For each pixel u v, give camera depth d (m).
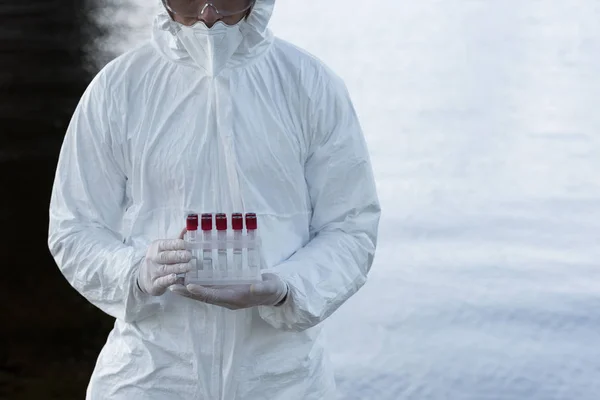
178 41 3.03
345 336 6.08
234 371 2.98
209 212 3.02
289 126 3.04
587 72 12.97
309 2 16.77
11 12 15.56
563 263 7.23
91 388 3.17
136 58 3.08
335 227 3.10
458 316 6.39
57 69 12.72
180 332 3.00
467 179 8.98
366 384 5.56
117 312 3.04
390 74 12.84
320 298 2.96
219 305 2.80
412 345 6.00
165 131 3.03
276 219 3.05
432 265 7.15
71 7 15.80
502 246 7.53
